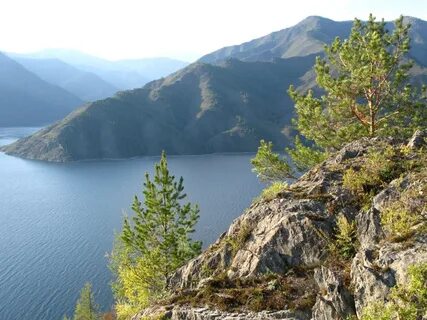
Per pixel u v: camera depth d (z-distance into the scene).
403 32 26.48
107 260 136.12
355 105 28.31
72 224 178.88
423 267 9.15
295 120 30.91
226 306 13.35
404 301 9.02
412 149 16.23
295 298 12.70
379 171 15.15
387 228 12.10
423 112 27.33
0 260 138.25
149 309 15.29
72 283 119.81
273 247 14.71
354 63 26.80
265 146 29.61
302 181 18.03
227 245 16.91
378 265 10.77
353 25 27.92
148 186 29.67
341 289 11.38
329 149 29.42
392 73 26.81
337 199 15.01
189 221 30.58
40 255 142.12
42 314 103.88
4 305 108.25
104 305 104.88
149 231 29.70
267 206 16.84
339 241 13.24
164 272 28.19
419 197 12.29
